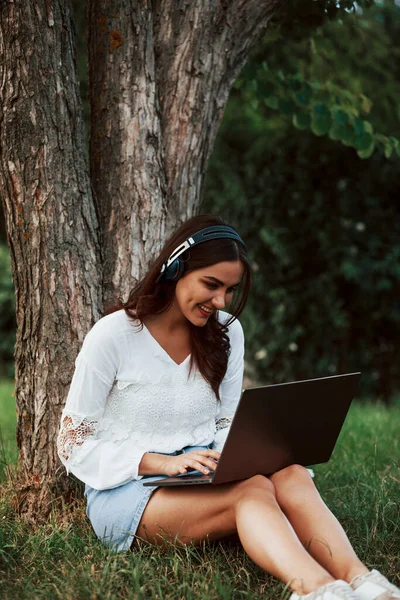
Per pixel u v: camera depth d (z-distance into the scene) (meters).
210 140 3.35
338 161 7.70
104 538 2.57
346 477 3.68
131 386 2.59
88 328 2.98
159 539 2.49
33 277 2.94
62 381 2.95
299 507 2.32
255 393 2.18
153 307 2.58
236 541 2.63
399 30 7.86
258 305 7.95
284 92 4.88
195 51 3.22
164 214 3.18
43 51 2.87
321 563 2.24
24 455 3.02
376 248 7.75
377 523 2.84
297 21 4.48
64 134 2.94
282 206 7.79
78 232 2.98
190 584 2.33
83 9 6.30
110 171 3.13
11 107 2.88
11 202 2.95
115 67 3.11
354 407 6.47
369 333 8.09
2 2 2.82
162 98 3.23
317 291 7.77
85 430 2.58
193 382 2.66
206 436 2.71
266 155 7.84
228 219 7.95
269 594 2.26
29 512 2.94
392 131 7.21
